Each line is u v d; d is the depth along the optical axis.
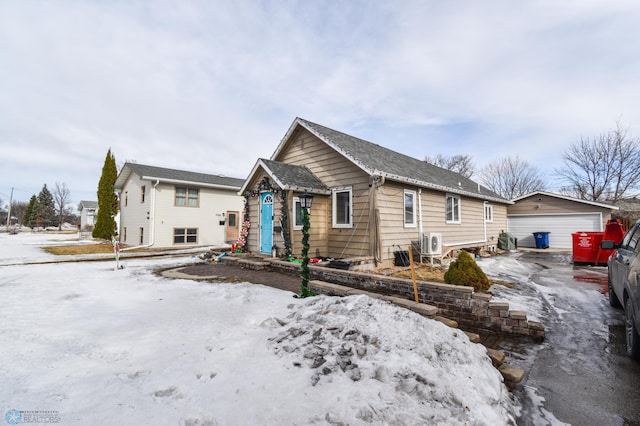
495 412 2.44
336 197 10.55
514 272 9.89
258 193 11.20
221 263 10.63
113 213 24.83
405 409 2.26
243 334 3.64
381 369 2.70
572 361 3.73
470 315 4.91
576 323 5.07
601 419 2.61
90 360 2.98
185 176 20.44
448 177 16.20
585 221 17.98
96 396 2.34
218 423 2.07
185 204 19.78
